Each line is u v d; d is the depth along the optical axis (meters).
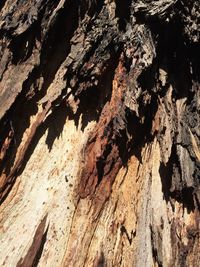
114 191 0.95
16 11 1.04
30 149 0.97
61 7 1.02
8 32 1.01
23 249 0.87
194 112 1.07
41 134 0.98
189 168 0.97
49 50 1.02
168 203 0.97
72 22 1.05
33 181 0.94
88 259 0.88
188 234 0.95
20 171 0.95
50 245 0.88
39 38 1.01
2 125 0.95
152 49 1.02
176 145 0.99
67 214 0.91
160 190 0.98
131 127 0.99
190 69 1.09
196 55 1.12
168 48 1.07
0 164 0.94
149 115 1.02
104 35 1.02
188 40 1.08
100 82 1.01
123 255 0.91
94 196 0.94
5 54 1.01
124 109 0.98
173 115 1.02
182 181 0.96
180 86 1.07
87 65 1.00
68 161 0.96
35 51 1.01
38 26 1.02
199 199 0.97
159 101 1.03
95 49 1.01
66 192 0.93
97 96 1.01
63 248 0.88
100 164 0.96
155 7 1.03
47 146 0.97
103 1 1.06
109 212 0.93
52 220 0.90
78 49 1.01
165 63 1.06
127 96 0.98
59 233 0.89
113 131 0.98
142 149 1.00
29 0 1.05
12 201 0.92
